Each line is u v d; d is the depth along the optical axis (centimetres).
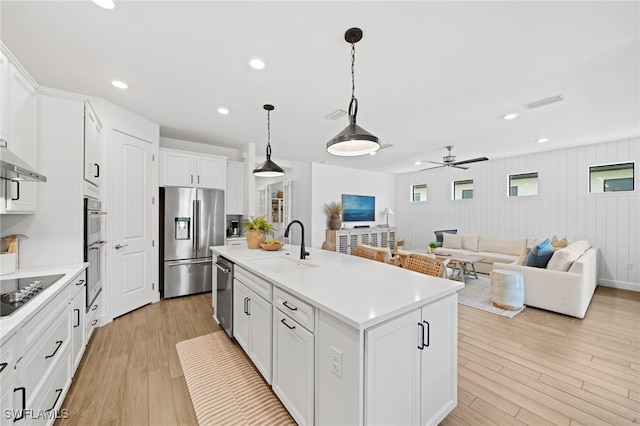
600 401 171
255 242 312
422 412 136
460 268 466
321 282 162
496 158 576
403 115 323
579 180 473
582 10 155
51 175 208
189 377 197
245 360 221
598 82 240
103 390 181
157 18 166
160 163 376
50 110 207
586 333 267
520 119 335
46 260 207
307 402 137
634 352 231
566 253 324
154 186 354
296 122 354
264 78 240
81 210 220
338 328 117
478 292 398
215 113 323
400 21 167
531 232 531
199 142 454
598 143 450
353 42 188
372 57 206
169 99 284
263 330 184
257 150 518
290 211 594
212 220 409
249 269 206
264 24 171
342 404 115
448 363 153
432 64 215
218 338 259
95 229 252
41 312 133
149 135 346
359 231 668
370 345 108
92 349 235
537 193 523
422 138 421
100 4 154
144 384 188
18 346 112
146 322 294
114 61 215
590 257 357
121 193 305
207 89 261
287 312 156
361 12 160
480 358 222
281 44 192
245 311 213
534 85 248
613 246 440
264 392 182
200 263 397
